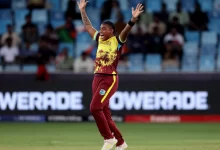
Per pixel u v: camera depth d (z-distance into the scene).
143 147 35.34
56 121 54.38
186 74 54.06
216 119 54.44
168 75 54.06
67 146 36.19
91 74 54.12
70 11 66.31
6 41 61.44
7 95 54.12
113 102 54.19
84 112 54.28
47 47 60.97
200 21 65.88
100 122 27.52
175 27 63.03
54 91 54.09
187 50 63.91
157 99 54.06
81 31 64.19
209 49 64.62
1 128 49.47
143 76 54.03
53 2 67.94
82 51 63.28
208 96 54.19
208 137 43.09
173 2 68.25
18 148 34.72
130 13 67.12
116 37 27.75
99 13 66.56
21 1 67.94
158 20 63.12
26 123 53.62
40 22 66.12
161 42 62.06
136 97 54.09
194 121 54.47
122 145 29.09
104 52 27.58
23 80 54.03
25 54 61.72
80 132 46.56
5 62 61.06
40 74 53.91
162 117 54.25
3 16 66.94
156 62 61.78
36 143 38.28
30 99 54.19
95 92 27.69
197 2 68.31
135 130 48.31
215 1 68.56
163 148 34.66
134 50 61.94
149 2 68.25
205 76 54.12
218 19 67.44
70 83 54.12
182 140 40.66
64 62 59.44
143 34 62.28
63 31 63.38
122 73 54.00
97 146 36.19
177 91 54.06
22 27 63.56
